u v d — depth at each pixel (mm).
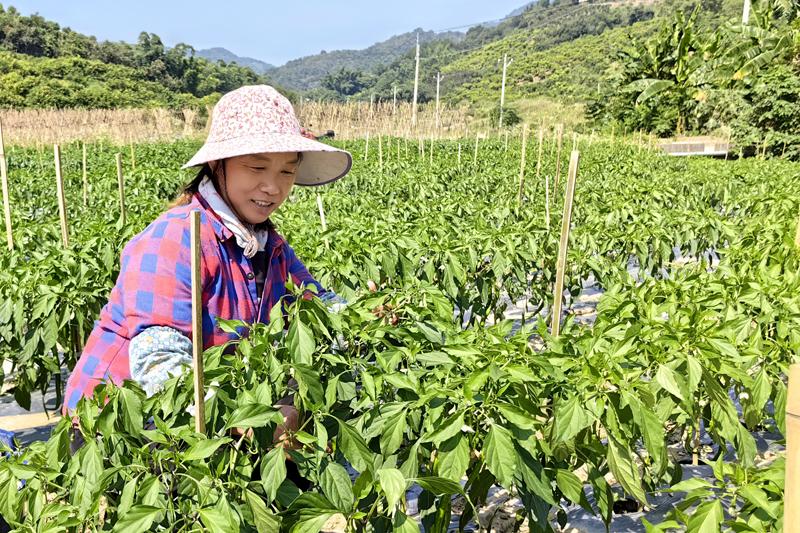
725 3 99000
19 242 5527
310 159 2719
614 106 35719
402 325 2518
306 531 1733
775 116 25531
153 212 6660
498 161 17609
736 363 2656
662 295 3523
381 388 2203
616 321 2805
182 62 92500
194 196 2260
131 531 1582
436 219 6289
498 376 2023
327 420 2191
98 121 34594
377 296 2619
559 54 109312
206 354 2014
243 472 1867
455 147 24516
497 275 4922
